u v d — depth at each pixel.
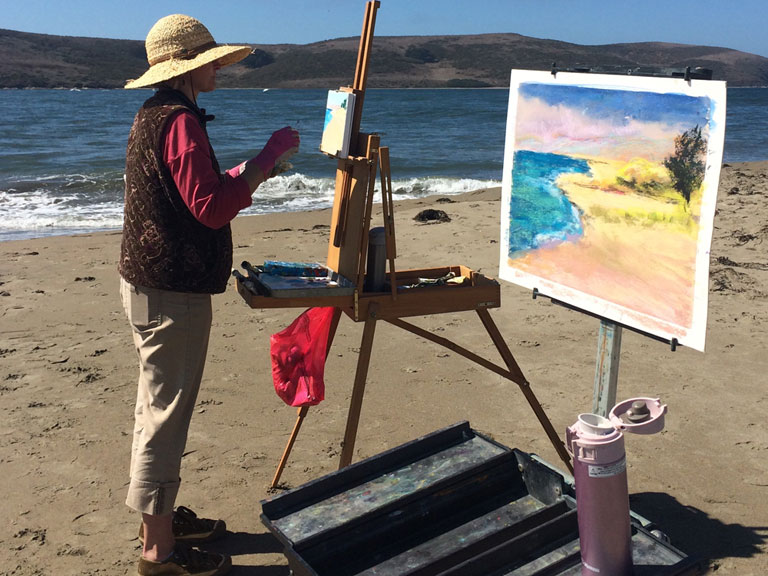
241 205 2.44
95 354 5.34
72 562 2.92
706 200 2.43
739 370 4.86
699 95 2.42
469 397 4.50
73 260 8.35
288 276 3.04
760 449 3.80
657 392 4.52
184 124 2.38
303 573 2.16
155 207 2.43
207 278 2.52
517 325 5.87
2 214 12.68
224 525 3.09
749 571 2.80
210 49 2.58
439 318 6.06
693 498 3.35
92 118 49.81
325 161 20.88
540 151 3.14
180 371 2.57
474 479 2.64
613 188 2.80
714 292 6.63
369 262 2.93
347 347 5.43
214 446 3.92
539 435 3.99
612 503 1.99
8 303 6.66
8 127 39.78
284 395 3.15
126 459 3.79
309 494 2.53
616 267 2.82
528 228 3.26
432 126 42.34
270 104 86.94
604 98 2.80
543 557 2.24
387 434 4.03
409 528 2.50
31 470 3.66
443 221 10.35
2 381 4.82
